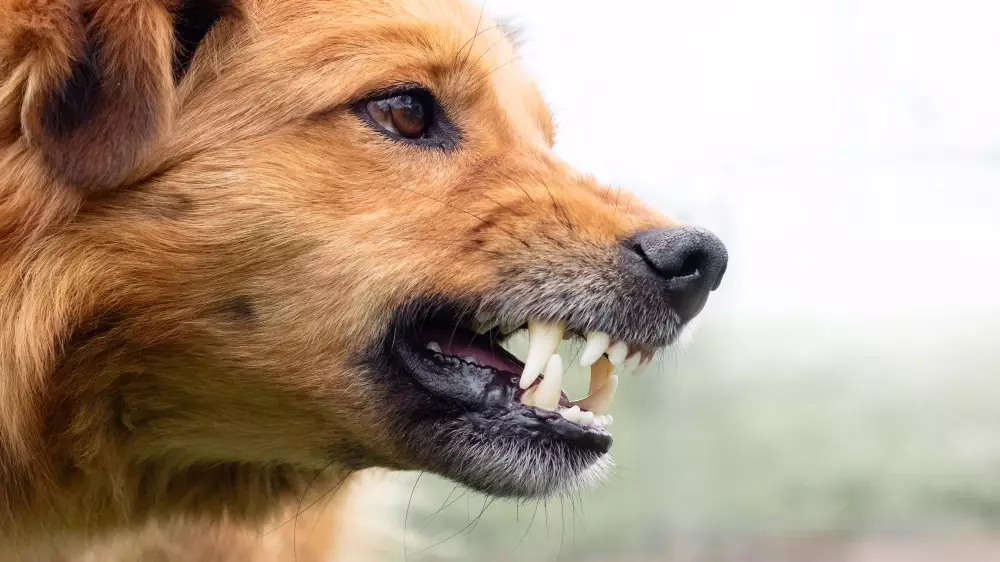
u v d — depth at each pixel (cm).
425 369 106
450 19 107
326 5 105
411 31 105
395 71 105
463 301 105
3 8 101
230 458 107
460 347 107
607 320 106
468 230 105
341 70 104
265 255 103
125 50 102
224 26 104
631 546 163
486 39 109
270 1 105
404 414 105
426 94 106
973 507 162
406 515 121
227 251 103
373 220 104
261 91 104
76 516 106
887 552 162
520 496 106
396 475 121
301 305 104
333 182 104
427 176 105
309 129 104
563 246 106
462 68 106
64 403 103
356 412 105
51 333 102
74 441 104
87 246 102
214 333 104
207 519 110
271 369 104
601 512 163
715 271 107
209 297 103
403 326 105
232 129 103
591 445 106
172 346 104
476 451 105
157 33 102
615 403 170
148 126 101
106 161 101
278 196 103
